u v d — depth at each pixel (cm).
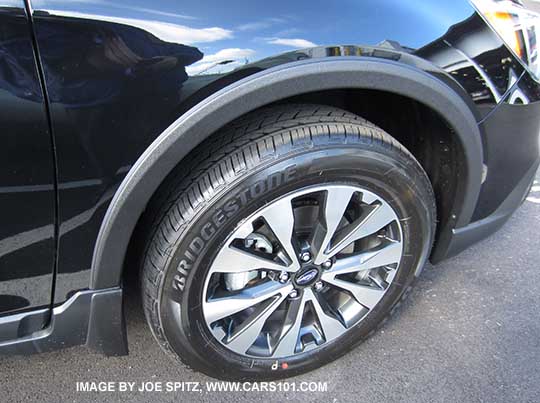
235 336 159
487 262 242
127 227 129
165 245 133
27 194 117
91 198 123
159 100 116
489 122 157
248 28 121
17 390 170
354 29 130
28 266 130
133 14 111
